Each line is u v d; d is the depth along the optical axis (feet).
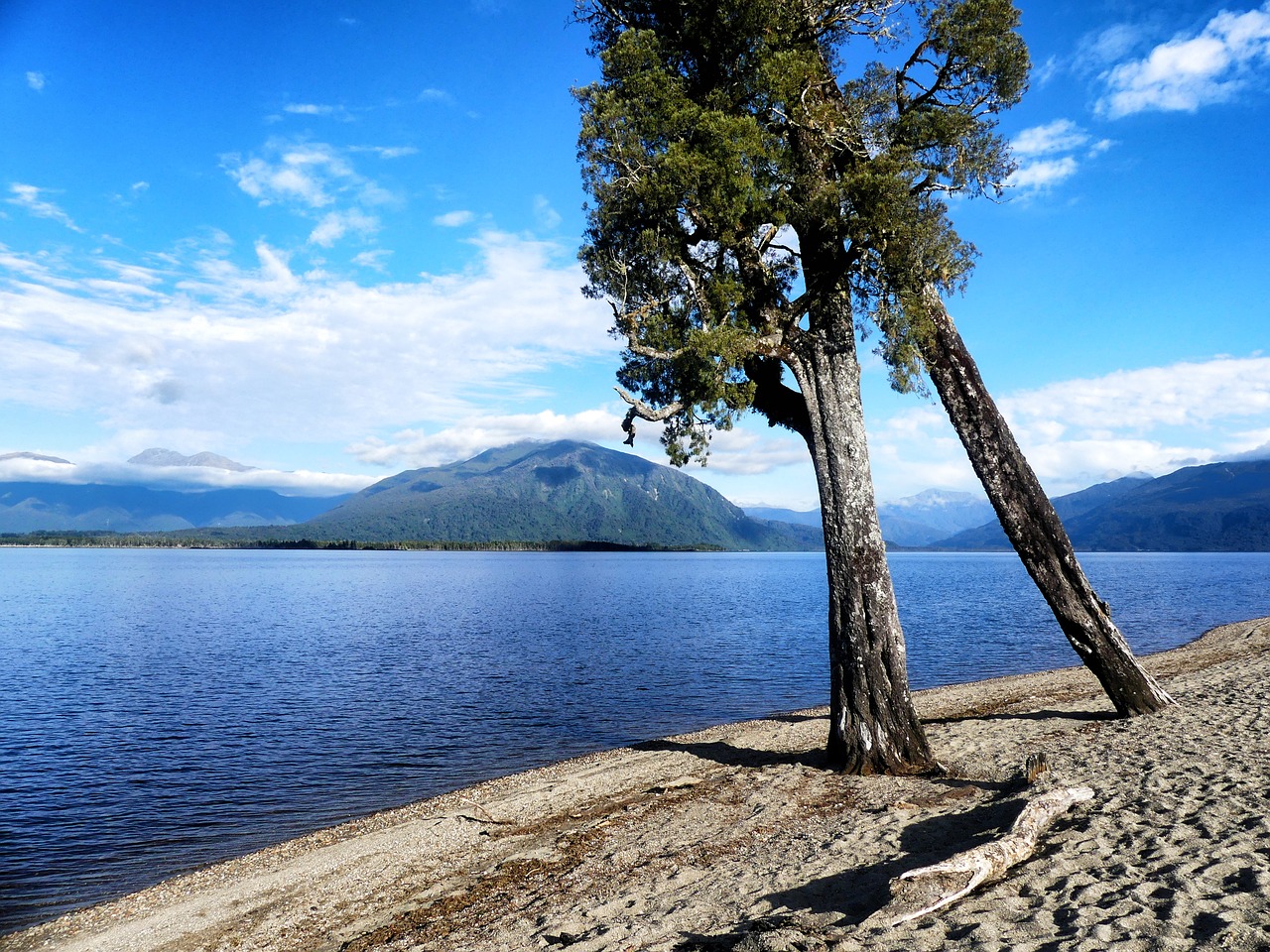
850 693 43.65
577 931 24.75
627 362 47.78
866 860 26.61
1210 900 18.13
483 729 74.28
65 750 68.23
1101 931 17.04
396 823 46.78
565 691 93.76
